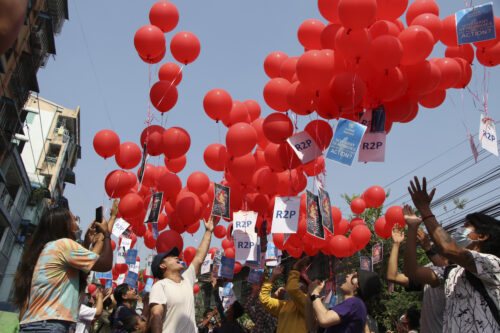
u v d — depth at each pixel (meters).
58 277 2.27
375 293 3.00
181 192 5.66
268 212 5.73
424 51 3.79
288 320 3.88
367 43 3.72
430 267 2.94
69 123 29.70
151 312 3.05
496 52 4.09
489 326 2.04
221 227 7.40
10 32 0.97
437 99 4.67
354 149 3.74
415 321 4.41
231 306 5.56
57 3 17.56
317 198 4.64
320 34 4.51
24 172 20.88
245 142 4.79
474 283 2.16
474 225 2.42
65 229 2.51
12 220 21.28
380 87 3.92
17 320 2.60
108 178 5.26
